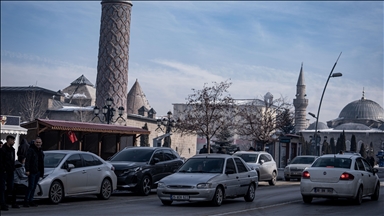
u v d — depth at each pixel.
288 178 34.62
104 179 18.55
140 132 33.41
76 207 15.72
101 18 51.16
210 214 13.84
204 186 15.62
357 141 122.69
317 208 15.91
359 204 16.95
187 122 46.00
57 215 13.30
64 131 28.28
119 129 31.48
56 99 79.25
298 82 152.38
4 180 14.51
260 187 27.45
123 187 20.03
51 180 16.11
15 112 72.94
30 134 29.06
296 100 149.75
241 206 16.38
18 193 15.69
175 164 22.62
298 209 15.56
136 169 20.31
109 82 50.41
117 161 21.31
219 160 17.16
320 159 17.62
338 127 127.25
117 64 50.56
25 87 75.06
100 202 17.67
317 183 16.59
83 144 31.58
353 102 135.38
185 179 15.91
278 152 55.62
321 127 131.38
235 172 17.41
